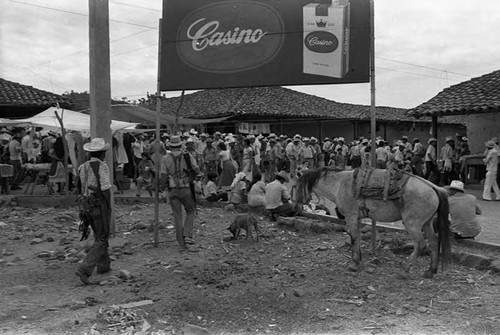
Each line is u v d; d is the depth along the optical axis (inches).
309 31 336.5
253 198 471.5
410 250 324.5
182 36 358.6
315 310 225.9
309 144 932.0
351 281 268.2
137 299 240.2
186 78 356.2
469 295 247.0
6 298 244.7
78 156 594.9
